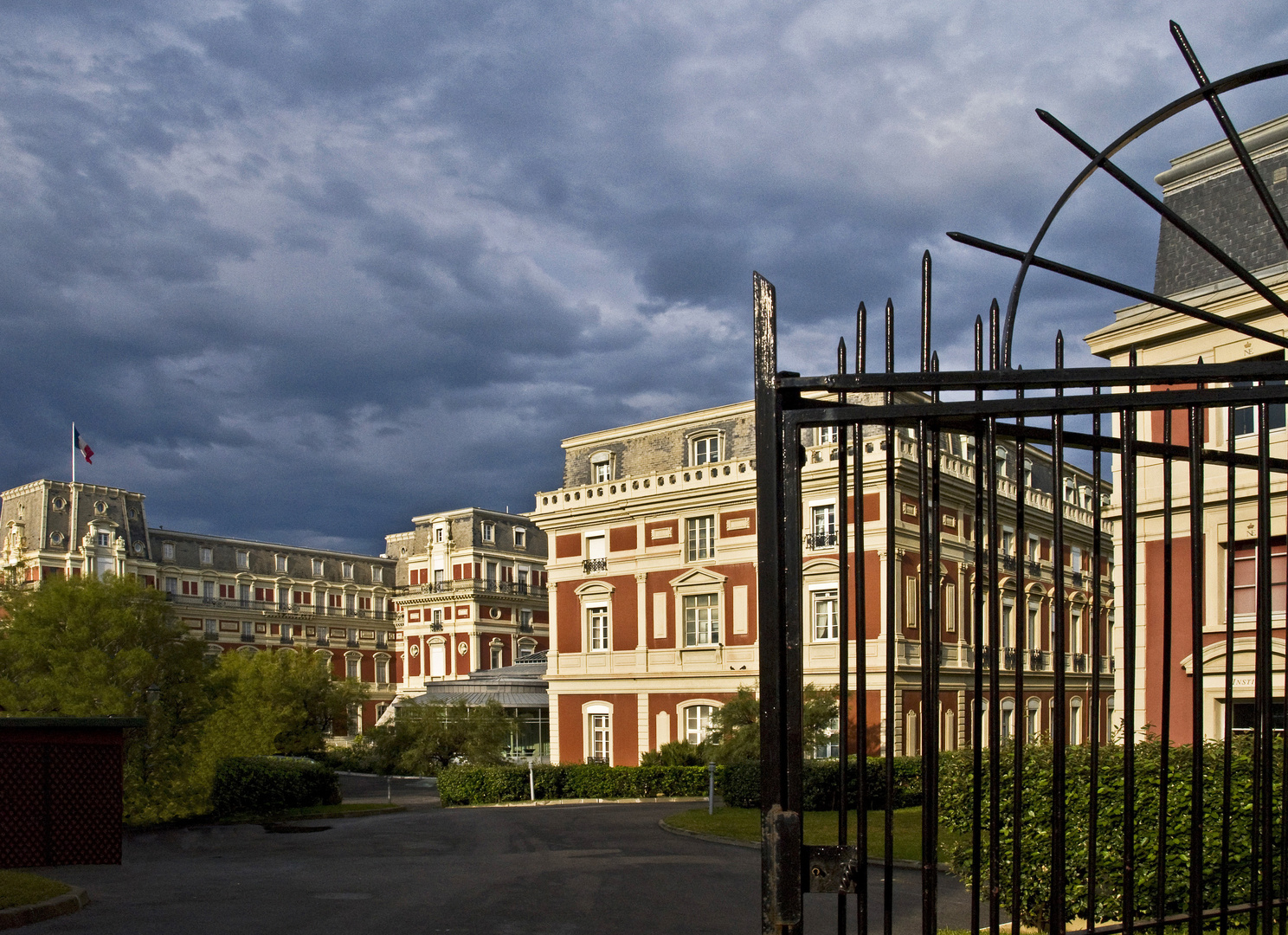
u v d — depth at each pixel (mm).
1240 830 7980
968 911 11953
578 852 18188
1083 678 43219
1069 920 8969
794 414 3254
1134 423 3104
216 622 79312
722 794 30078
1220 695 19297
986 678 38000
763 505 3254
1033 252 3191
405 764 46406
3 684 26188
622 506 43000
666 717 40875
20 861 17047
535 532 86062
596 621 44031
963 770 9719
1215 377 3018
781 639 3189
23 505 75438
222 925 10898
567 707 44344
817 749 33594
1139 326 20531
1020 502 3236
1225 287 19266
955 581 36938
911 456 34156
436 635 81750
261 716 41094
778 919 3104
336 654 85250
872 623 33938
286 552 85938
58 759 17391
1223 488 19422
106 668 26203
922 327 3291
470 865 16453
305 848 20078
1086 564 45281
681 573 40938
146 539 77812
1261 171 20328
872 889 13531
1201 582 3141
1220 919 3219
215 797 29281
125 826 27031
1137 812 8430
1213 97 3135
